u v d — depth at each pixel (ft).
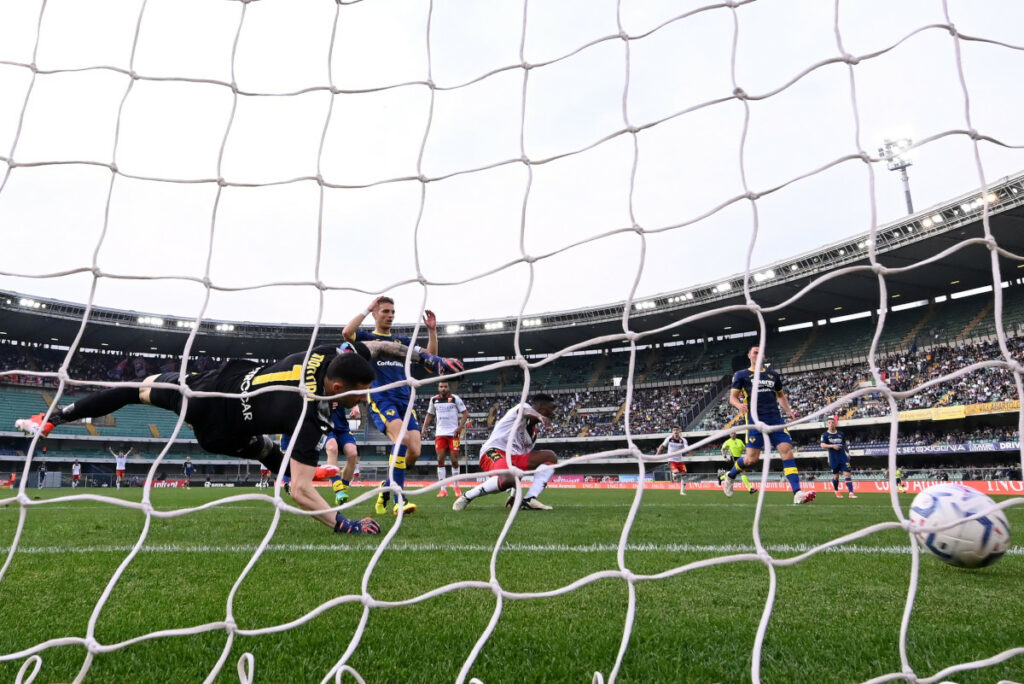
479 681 5.21
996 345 92.48
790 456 30.27
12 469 111.24
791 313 117.80
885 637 6.51
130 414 123.85
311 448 13.07
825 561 10.86
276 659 5.93
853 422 95.91
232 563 10.57
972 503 9.41
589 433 119.34
